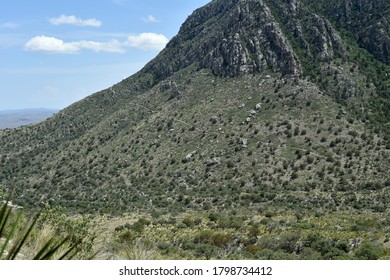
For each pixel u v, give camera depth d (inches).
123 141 6545.3
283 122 5634.8
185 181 5226.4
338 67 6663.4
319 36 7155.5
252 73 6884.8
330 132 5349.4
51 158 6909.5
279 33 7081.7
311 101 5940.0
